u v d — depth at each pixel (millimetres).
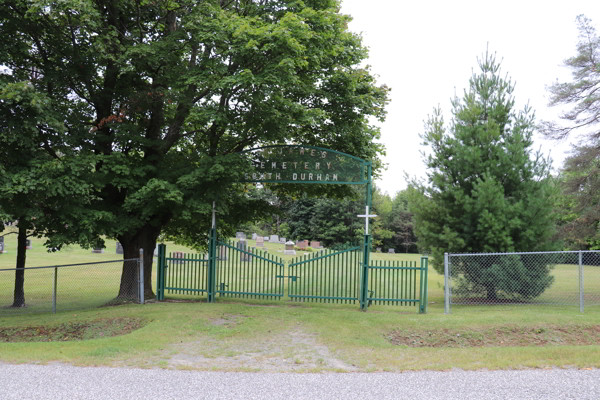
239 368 7496
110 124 12875
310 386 6461
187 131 16250
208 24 11875
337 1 16422
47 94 12250
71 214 11625
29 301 16516
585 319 11055
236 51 11953
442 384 6496
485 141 14883
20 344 8992
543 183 14461
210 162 13109
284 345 9258
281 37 11344
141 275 13742
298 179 13773
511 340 10016
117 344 8930
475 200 14273
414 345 9977
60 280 21328
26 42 12977
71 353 8180
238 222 16391
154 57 12586
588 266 30469
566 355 7910
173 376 6922
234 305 13211
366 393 6133
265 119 12609
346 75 15016
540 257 13961
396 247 60094
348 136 15883
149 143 13391
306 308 13023
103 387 6305
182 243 18516
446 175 15086
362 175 13508
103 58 12391
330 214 53500
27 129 10766
